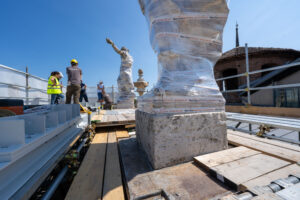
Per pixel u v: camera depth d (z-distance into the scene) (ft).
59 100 18.37
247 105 16.33
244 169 4.08
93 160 5.66
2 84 14.73
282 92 21.95
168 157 4.63
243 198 2.56
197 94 5.27
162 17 5.10
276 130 10.49
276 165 4.31
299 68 21.09
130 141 7.72
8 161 2.74
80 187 3.89
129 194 3.39
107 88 47.01
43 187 4.60
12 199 2.54
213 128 5.38
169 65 5.46
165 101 4.75
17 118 4.00
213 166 4.26
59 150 5.00
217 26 5.43
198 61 5.59
